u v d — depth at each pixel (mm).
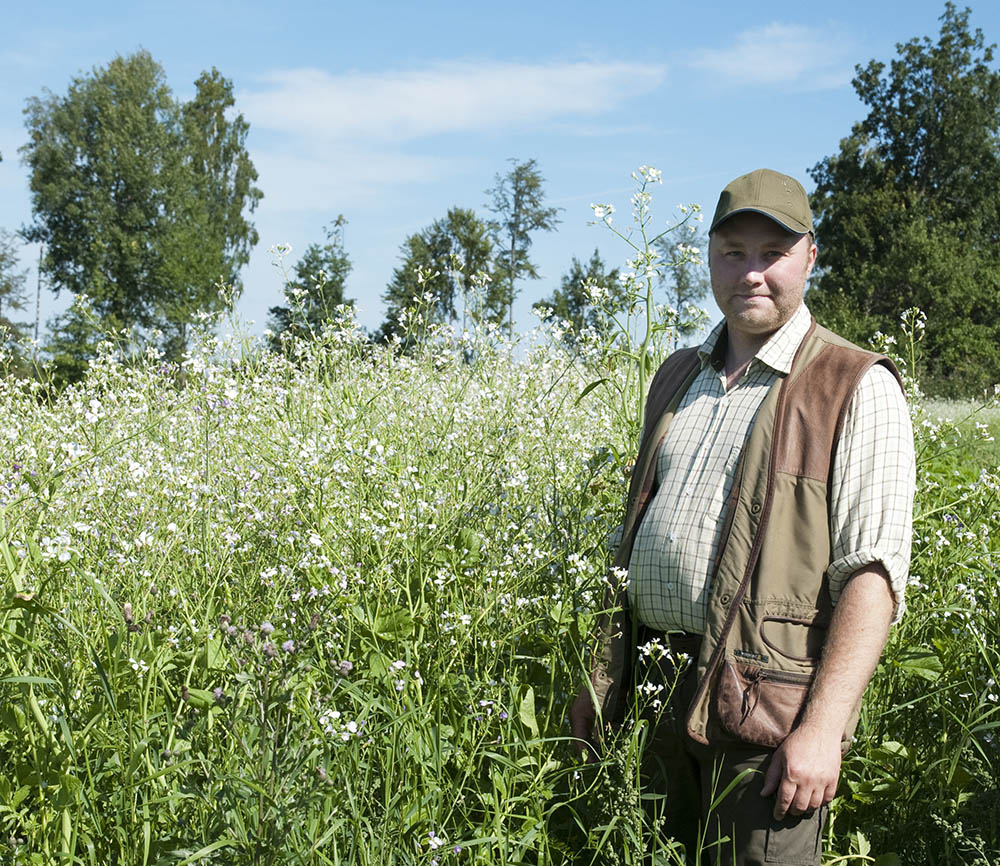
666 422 3516
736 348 3404
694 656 3260
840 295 60344
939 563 4691
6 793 2988
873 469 2988
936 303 57312
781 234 3166
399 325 7449
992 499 4977
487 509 4863
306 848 2961
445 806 3516
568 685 3973
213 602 3930
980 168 71750
